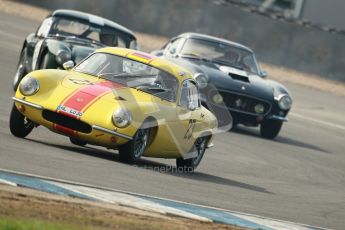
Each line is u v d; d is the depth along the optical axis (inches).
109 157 1590.8
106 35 2319.1
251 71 2632.9
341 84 4687.5
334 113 3654.0
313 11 5516.7
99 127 1449.3
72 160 1418.6
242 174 1820.9
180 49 2605.8
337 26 5492.1
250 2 5442.9
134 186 1306.6
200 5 4881.9
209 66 2539.4
